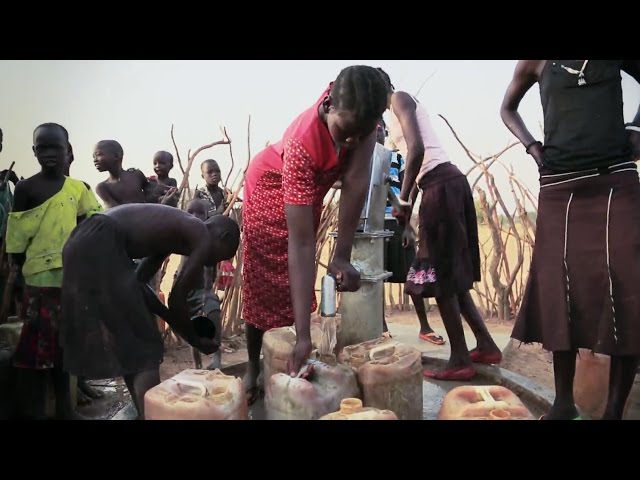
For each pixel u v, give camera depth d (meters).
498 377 2.87
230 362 3.49
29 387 2.47
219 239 2.39
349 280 2.19
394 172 3.76
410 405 2.00
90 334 2.03
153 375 2.08
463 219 2.93
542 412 2.53
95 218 2.14
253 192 2.48
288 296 2.51
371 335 2.51
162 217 2.27
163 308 2.42
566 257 2.02
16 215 2.47
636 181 1.93
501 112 2.31
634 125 1.96
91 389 2.89
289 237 2.04
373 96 1.73
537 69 2.13
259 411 2.44
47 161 2.51
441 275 2.86
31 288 2.41
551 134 2.06
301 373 1.88
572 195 2.01
